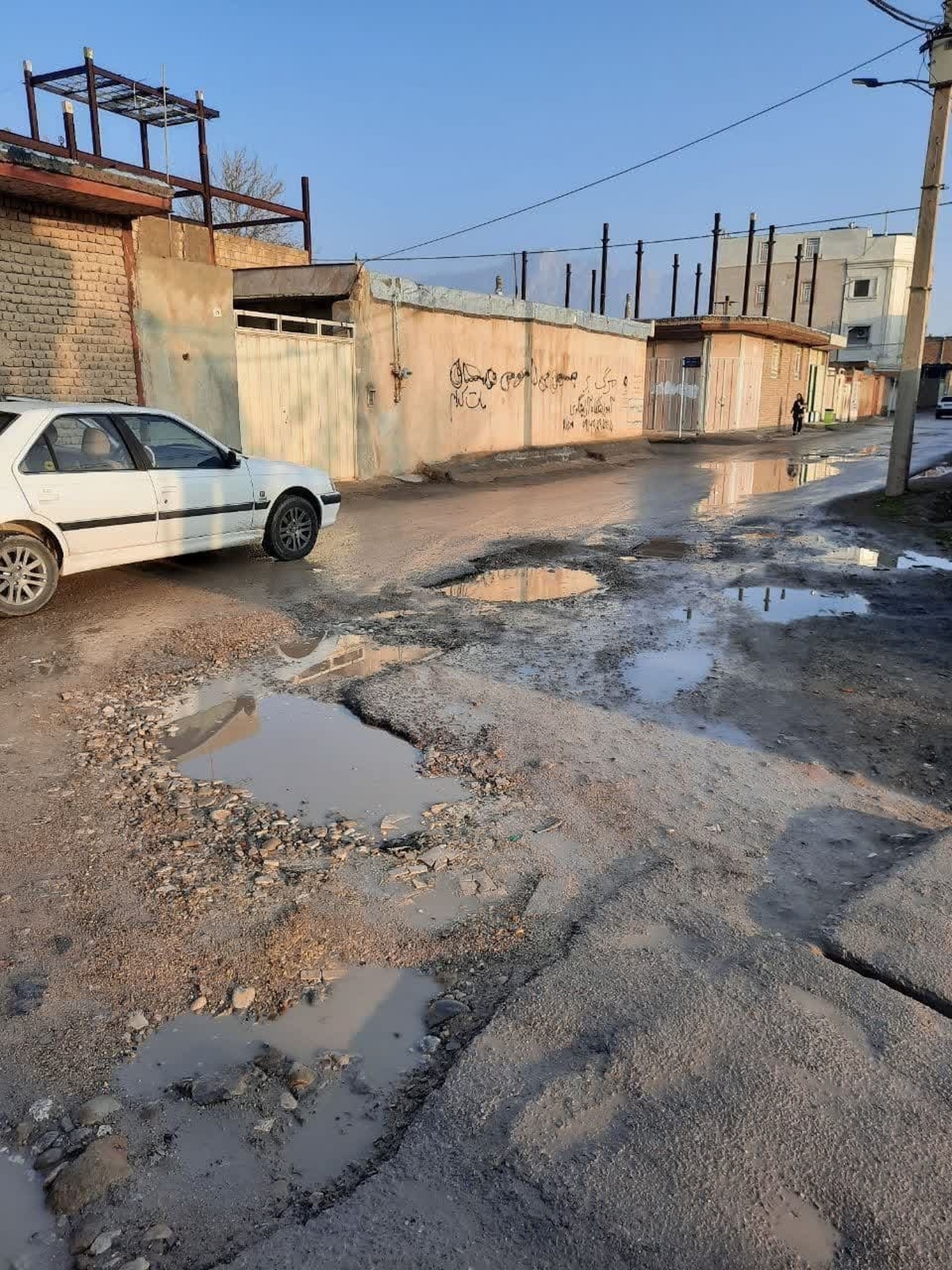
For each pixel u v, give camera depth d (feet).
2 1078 8.11
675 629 23.00
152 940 10.07
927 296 44.93
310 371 50.57
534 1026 8.64
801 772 14.55
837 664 20.20
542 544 35.14
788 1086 7.77
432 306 59.88
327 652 20.75
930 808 13.32
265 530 29.30
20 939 10.05
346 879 11.34
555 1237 6.47
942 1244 6.34
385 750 15.38
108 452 24.29
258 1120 7.71
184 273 41.63
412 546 34.24
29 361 36.09
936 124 42.32
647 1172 6.95
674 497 51.01
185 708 17.24
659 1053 8.19
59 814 12.97
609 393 86.28
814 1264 6.20
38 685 18.30
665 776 14.30
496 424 69.82
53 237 36.29
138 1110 7.80
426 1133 7.48
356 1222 6.68
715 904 10.71
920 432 122.83
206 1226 6.70
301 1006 9.11
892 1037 8.37
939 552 34.17
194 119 59.11
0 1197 6.97
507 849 12.11
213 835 12.42
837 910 10.43
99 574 27.94
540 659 20.43
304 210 67.31
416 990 9.38
